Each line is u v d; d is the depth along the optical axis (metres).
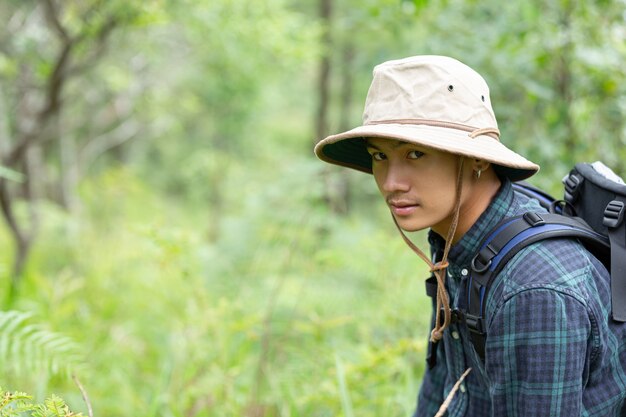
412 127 1.18
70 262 5.50
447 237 1.26
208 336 3.11
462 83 1.22
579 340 1.13
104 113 9.27
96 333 3.61
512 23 3.17
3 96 5.38
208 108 10.61
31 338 2.00
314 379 2.65
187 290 3.73
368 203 6.89
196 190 11.80
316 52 6.46
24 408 1.27
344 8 7.25
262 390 2.85
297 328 3.02
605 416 1.25
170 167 14.13
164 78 8.70
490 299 1.20
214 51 7.23
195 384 2.89
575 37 3.04
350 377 2.37
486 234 1.25
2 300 3.37
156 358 3.66
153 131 12.31
